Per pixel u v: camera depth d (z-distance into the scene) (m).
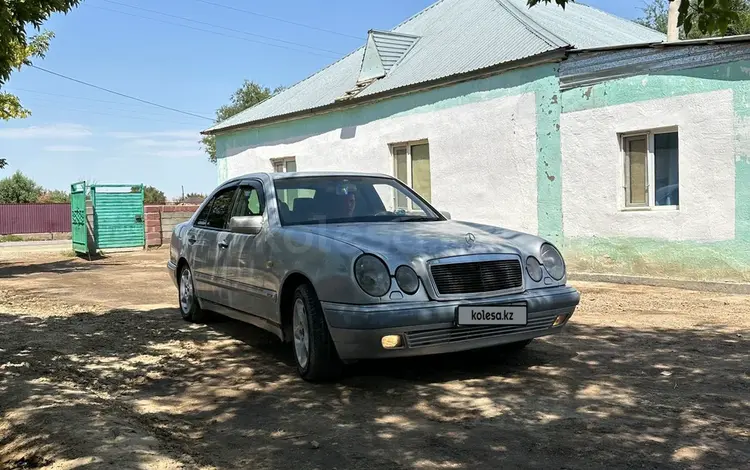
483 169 11.45
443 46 13.75
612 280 9.71
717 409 3.94
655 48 9.05
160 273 13.09
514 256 4.60
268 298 5.07
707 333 6.09
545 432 3.60
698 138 8.71
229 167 18.20
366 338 4.13
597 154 9.84
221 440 3.62
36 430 3.67
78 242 18.55
